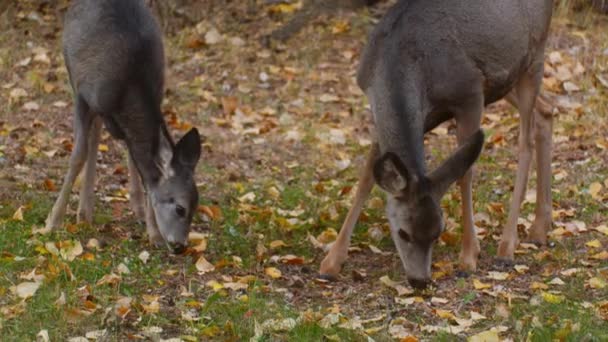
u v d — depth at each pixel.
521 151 12.16
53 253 11.09
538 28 12.23
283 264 11.64
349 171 14.91
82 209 12.41
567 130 15.84
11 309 9.78
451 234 12.25
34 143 15.12
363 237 12.50
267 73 17.91
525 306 10.27
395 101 10.81
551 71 17.33
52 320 9.70
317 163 15.25
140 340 9.41
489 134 15.81
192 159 11.73
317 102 17.06
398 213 10.46
